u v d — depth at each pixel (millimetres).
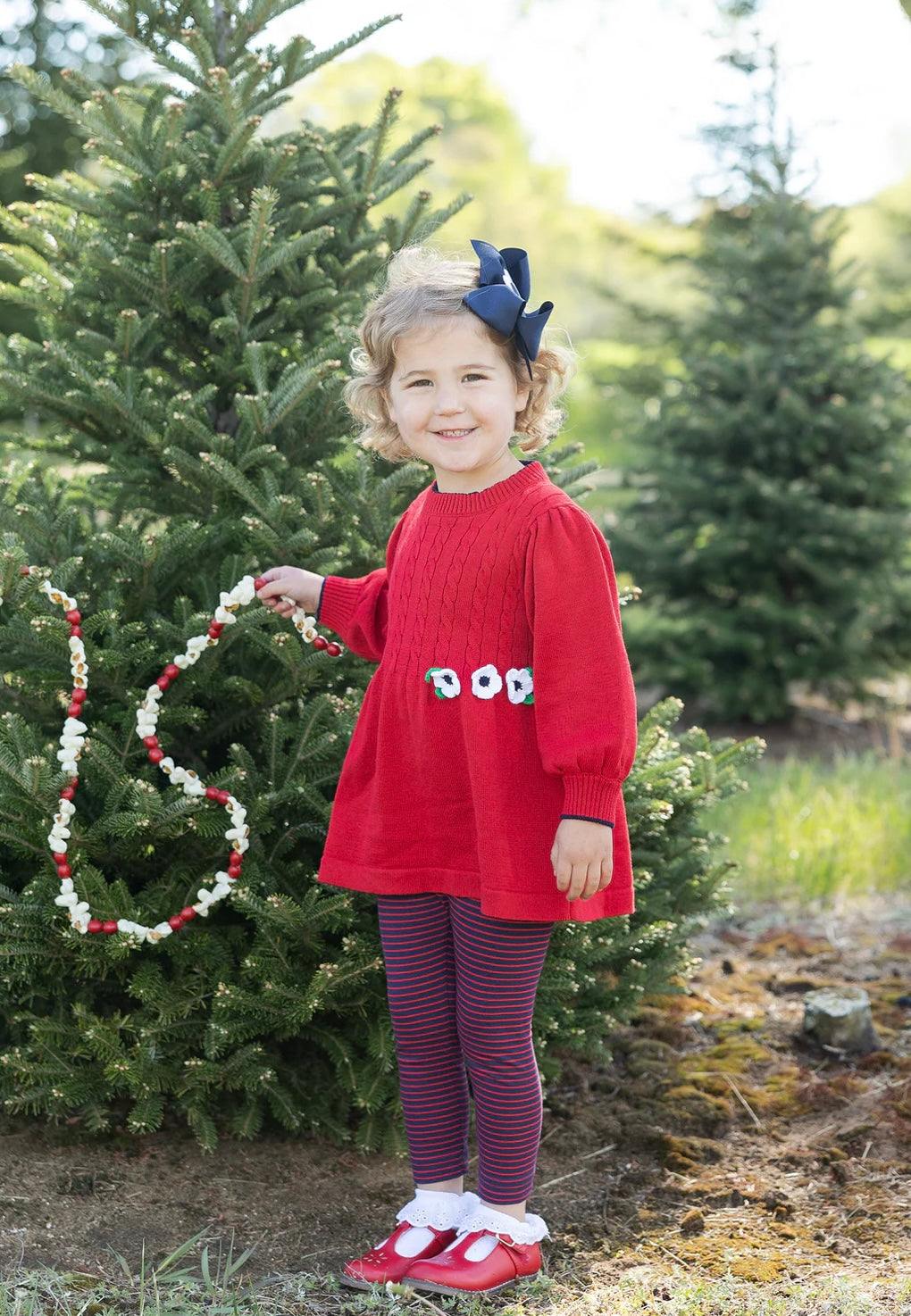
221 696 2490
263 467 2561
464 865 1957
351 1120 2559
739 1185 2408
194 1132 2508
